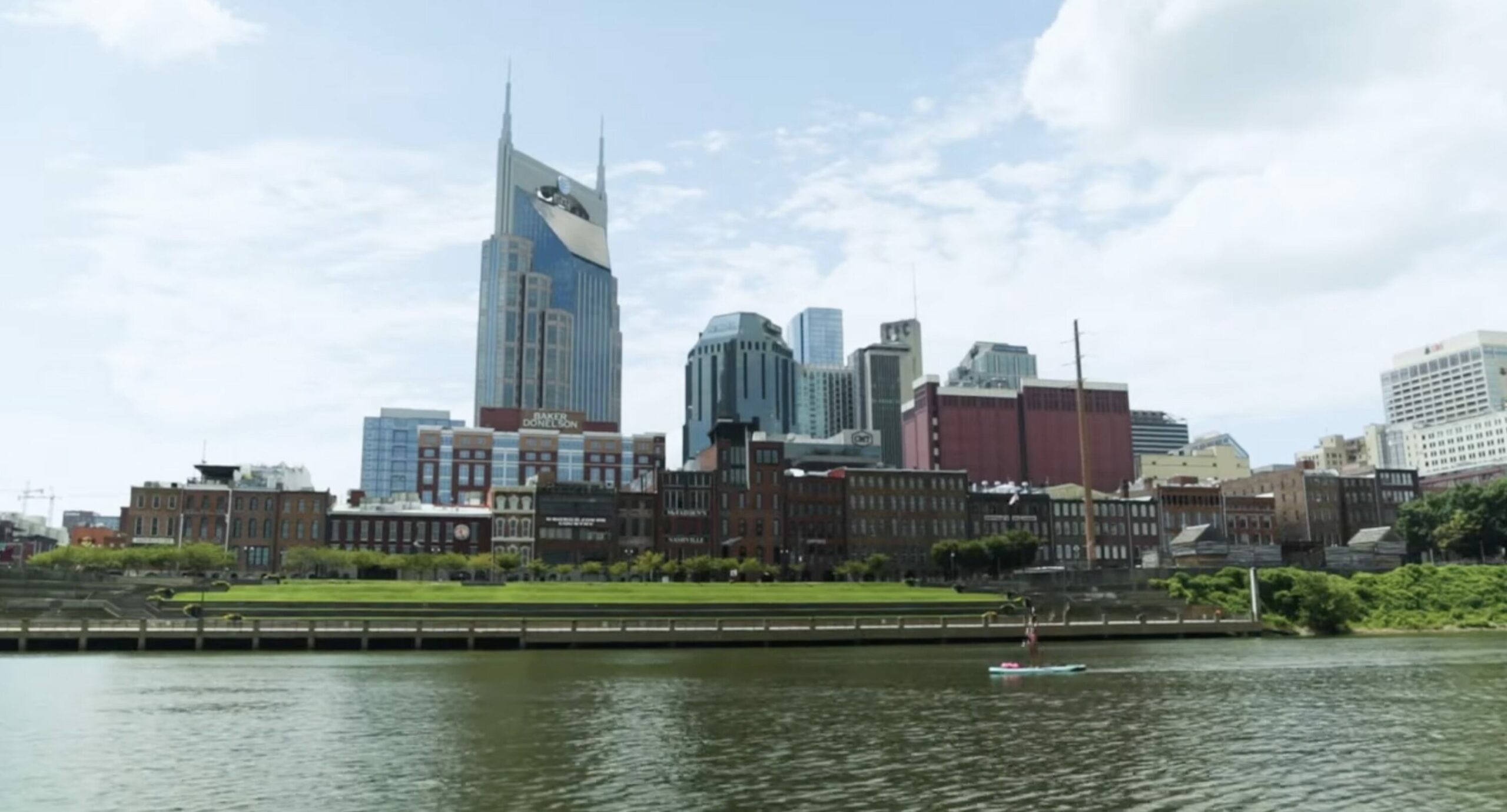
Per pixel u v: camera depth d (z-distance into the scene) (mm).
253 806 42312
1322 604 153000
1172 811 40750
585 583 186875
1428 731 59000
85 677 88375
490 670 95438
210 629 117250
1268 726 60719
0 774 48219
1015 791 44062
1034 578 183750
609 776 47469
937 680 86000
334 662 103875
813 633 128375
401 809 41594
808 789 44594
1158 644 132375
